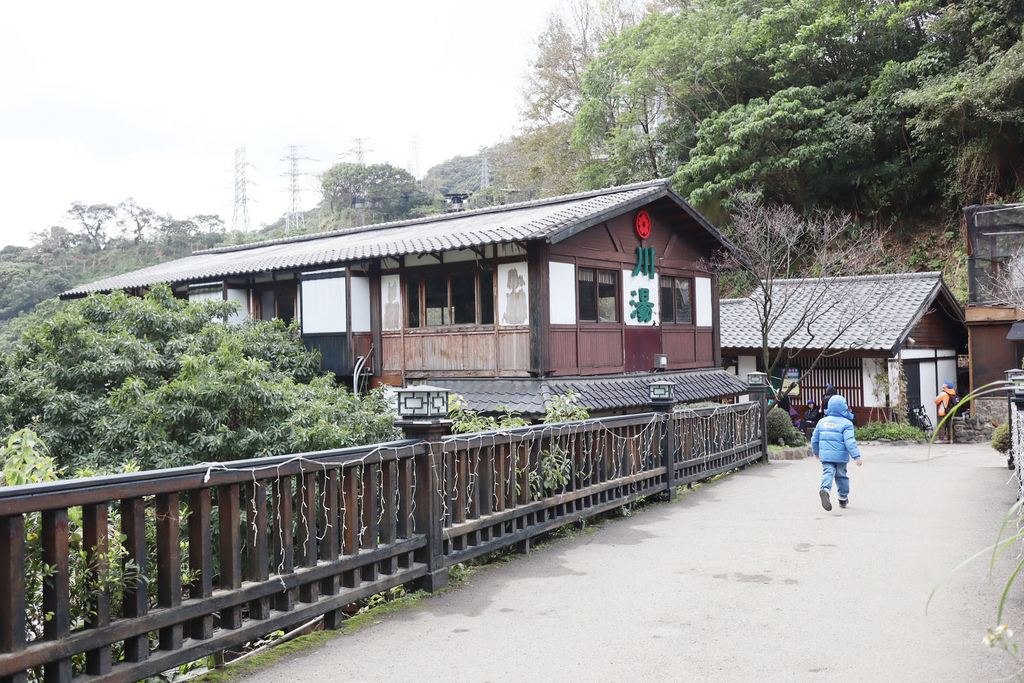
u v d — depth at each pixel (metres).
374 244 14.86
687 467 10.66
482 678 4.02
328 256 14.95
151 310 13.46
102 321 13.34
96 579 3.40
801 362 21.30
